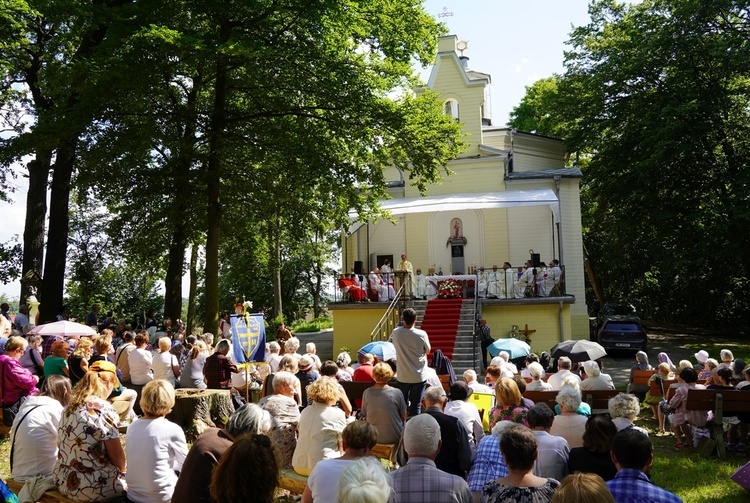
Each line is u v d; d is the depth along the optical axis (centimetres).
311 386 668
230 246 2486
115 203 2191
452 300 2216
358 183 2008
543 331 2241
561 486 325
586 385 1060
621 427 637
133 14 1688
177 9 1739
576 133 3197
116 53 1673
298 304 4734
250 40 1708
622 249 3622
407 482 417
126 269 3597
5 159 1784
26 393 932
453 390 722
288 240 2398
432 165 1930
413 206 2506
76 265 3447
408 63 2039
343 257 2778
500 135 3161
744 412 993
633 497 418
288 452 707
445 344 1984
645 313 4122
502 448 428
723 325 3481
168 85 1958
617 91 3106
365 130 1912
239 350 1092
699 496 772
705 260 3138
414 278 2364
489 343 1983
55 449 600
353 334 2306
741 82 2959
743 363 1145
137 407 1126
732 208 2666
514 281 2291
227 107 2109
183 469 469
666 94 2870
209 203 1928
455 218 2970
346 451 481
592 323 2878
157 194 2075
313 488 461
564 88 3303
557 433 675
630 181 3092
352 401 1004
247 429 478
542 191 2625
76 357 1007
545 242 2866
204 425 970
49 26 2298
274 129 1903
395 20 1898
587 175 3234
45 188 2427
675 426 1050
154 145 1977
